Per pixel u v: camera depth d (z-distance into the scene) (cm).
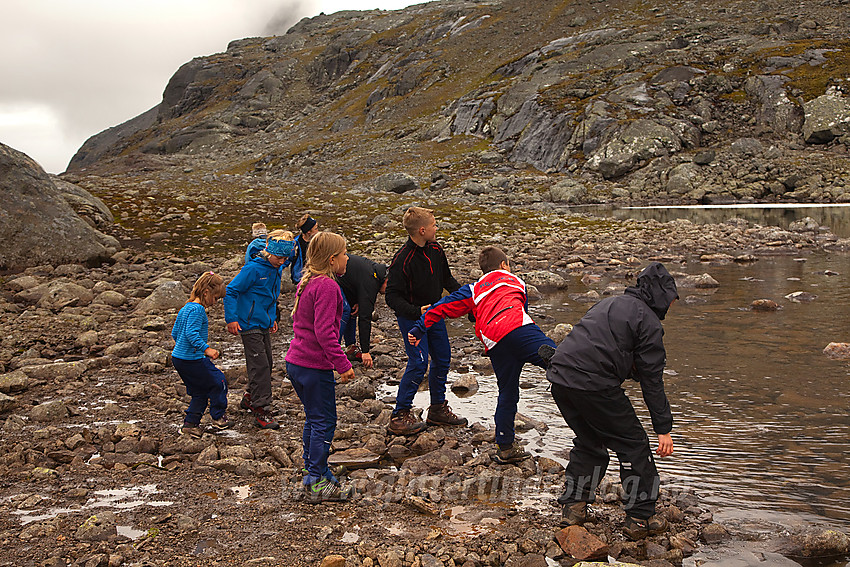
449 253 1816
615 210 3472
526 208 3056
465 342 980
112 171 6875
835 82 5009
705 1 8206
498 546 411
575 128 5231
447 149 6041
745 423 612
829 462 524
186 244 1767
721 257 1689
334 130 8969
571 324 1016
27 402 701
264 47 15475
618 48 6600
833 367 776
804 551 398
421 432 622
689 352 864
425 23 12388
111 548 400
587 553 395
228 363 870
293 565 382
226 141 10588
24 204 1464
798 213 3058
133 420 654
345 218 2269
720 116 5150
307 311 487
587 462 448
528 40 8838
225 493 490
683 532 423
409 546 406
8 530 423
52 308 1140
